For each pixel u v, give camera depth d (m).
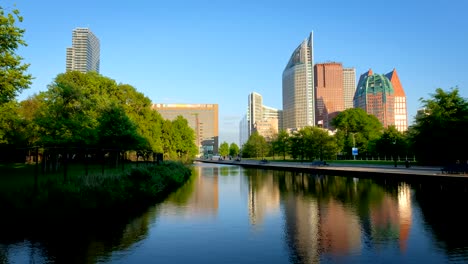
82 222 14.98
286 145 94.62
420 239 11.91
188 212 17.59
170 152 72.75
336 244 11.48
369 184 30.55
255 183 34.75
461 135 37.28
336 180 35.78
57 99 30.42
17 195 14.80
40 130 30.28
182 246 11.38
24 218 14.13
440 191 24.28
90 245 11.44
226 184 33.88
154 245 11.48
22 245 11.34
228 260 9.95
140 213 17.25
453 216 15.67
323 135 68.81
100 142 33.31
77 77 39.72
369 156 81.25
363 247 11.09
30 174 26.11
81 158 44.16
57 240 11.99
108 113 35.84
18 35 20.73
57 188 16.03
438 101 40.81
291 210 18.06
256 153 122.38
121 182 20.14
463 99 39.69
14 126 36.59
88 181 18.19
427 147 40.84
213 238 12.41
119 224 14.63
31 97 48.66
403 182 31.16
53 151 28.70
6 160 44.66
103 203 16.95
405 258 9.94
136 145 36.19
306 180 37.00
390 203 19.59
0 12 20.67
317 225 14.37
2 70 20.39
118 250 10.90
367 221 14.96
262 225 14.49
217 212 17.58
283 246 11.33
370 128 92.75
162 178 28.30
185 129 86.88
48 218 14.52
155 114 62.12
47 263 9.64
